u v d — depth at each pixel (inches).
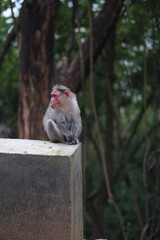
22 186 137.6
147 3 280.2
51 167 134.9
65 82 262.2
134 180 477.7
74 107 198.2
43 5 249.3
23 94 262.5
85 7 362.9
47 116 209.0
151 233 276.4
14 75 468.8
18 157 136.8
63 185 134.8
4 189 138.9
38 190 136.8
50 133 192.7
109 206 461.7
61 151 140.6
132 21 347.3
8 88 498.0
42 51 256.5
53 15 252.5
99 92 443.2
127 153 499.8
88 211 436.1
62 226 136.1
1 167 138.2
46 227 137.4
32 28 253.8
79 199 156.8
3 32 314.8
